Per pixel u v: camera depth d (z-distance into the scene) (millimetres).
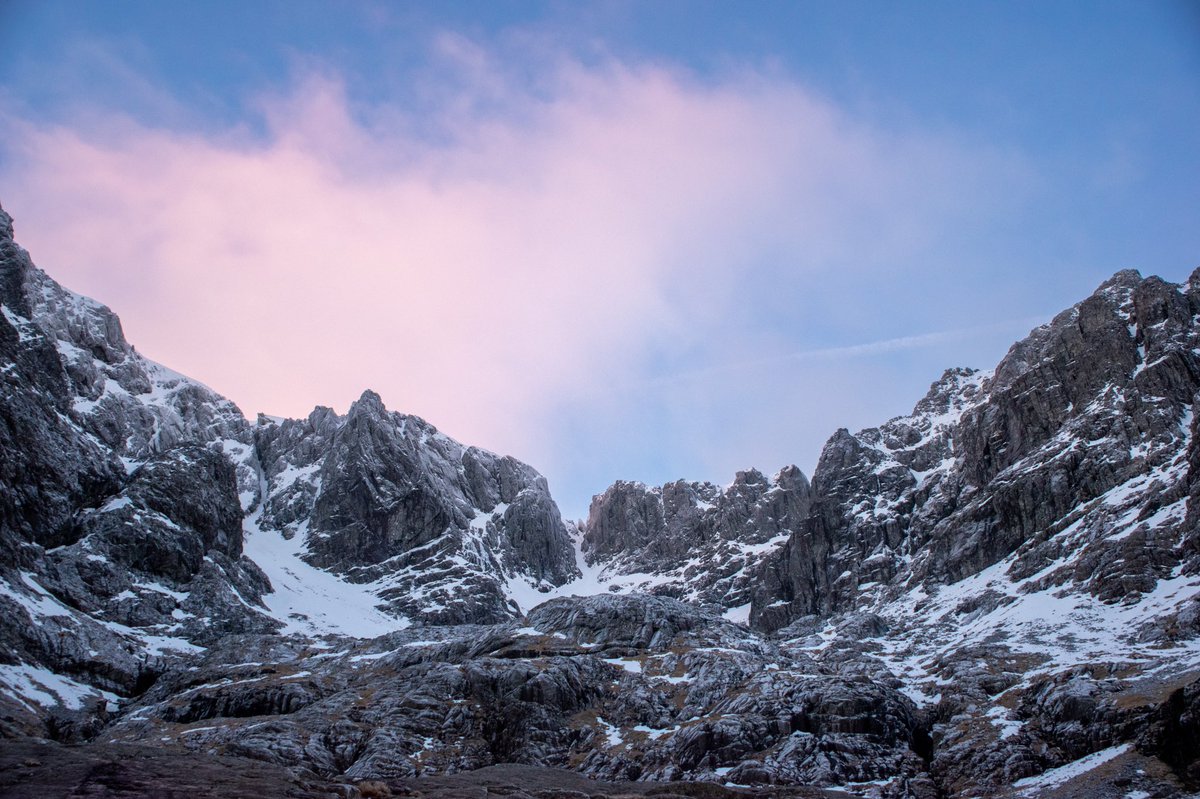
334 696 167375
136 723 154375
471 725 151750
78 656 171125
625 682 172375
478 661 173875
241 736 139875
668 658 184750
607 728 154375
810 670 178750
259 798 73875
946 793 120438
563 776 126312
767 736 138500
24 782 72125
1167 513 177500
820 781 123312
